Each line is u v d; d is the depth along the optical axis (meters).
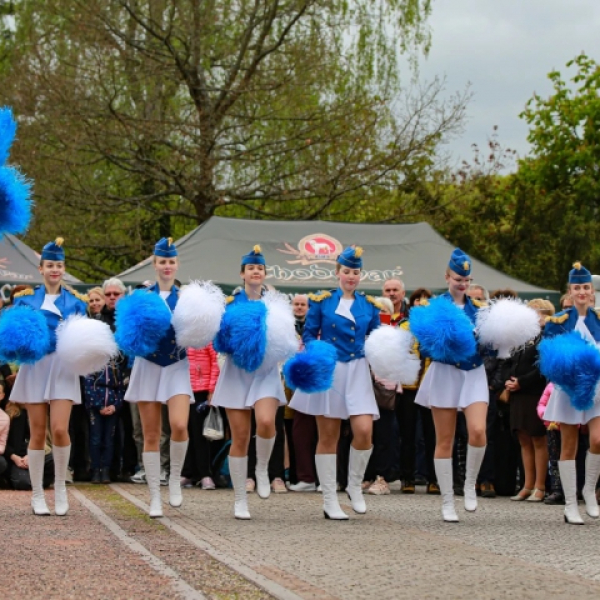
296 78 32.03
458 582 6.57
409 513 10.77
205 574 6.79
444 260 19.45
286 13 32.28
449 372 10.00
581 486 12.66
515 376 12.71
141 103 33.12
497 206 34.44
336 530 9.11
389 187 33.78
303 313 13.38
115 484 13.89
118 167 33.38
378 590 6.28
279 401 10.11
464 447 13.41
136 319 9.49
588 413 10.02
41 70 31.08
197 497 12.29
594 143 46.81
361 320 10.06
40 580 6.49
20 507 10.81
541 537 8.91
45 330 9.62
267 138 33.06
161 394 9.80
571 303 11.95
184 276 18.08
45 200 31.78
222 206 35.94
